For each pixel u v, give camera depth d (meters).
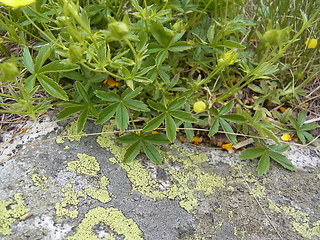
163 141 0.20
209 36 0.22
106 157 0.20
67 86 0.22
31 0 0.15
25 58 0.19
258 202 0.19
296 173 0.20
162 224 0.17
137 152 0.20
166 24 0.23
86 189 0.18
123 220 0.17
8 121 0.21
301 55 0.25
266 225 0.18
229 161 0.21
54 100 0.22
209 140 0.22
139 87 0.20
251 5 0.27
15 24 0.21
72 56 0.17
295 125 0.22
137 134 0.20
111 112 0.20
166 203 0.18
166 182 0.19
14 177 0.18
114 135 0.21
